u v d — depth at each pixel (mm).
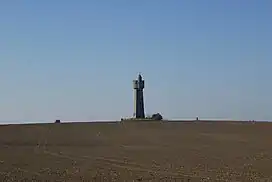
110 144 63875
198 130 76500
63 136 72000
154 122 88812
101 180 38094
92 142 66125
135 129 79625
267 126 78000
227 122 85500
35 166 45062
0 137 69562
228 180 37469
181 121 89312
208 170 41969
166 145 61688
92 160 48938
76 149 58562
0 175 40031
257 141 62844
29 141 66438
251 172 40750
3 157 51031
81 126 82375
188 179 37969
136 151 56062
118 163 46719
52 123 86188
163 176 39344
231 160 47469
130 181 37531
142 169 42938
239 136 68250
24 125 81688
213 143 62219
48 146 61656
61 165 45688
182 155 51719
